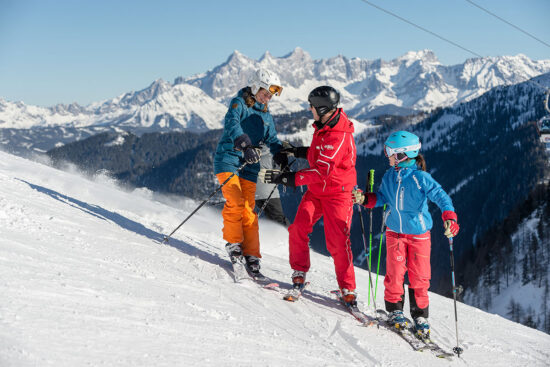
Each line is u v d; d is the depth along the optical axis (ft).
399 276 11.83
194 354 7.14
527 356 12.40
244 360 7.48
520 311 255.70
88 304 7.85
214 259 15.37
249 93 14.33
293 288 13.07
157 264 12.25
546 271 273.33
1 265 8.38
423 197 11.37
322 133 12.64
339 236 12.86
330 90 12.26
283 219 17.01
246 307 10.74
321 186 12.78
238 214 13.83
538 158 478.18
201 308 9.46
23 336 6.11
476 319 15.74
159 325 7.88
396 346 10.76
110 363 6.12
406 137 11.50
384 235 12.65
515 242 312.71
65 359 5.89
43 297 7.56
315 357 8.66
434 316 14.67
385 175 11.96
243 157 13.88
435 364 10.28
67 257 10.29
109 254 11.75
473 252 336.70
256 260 14.20
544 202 331.77
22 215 12.69
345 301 12.93
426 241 11.74
